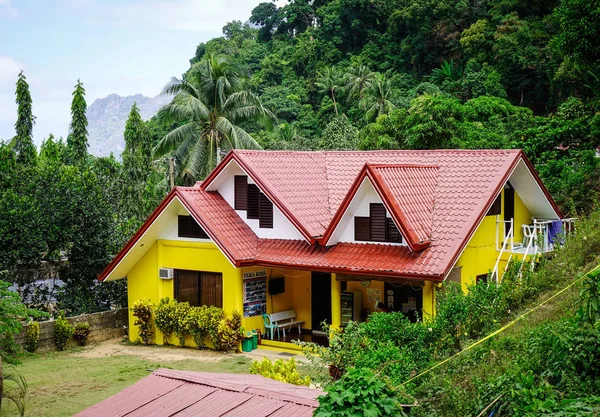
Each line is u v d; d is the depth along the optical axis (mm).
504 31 57781
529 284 16719
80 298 26188
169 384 10977
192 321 22422
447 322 15195
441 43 67438
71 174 26375
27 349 22359
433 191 21281
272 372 14492
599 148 30906
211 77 38188
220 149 38062
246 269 22172
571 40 26453
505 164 21391
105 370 20328
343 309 22016
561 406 9633
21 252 24578
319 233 21281
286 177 22969
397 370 13039
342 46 78062
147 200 36500
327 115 67312
